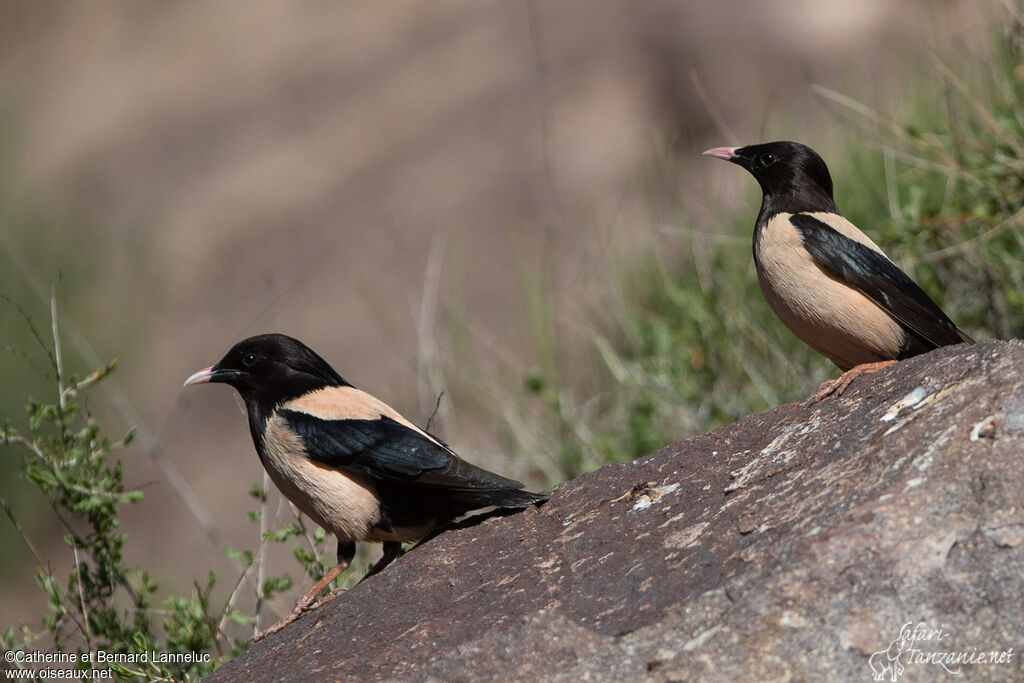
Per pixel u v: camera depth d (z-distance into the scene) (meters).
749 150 9.46
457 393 14.09
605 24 20.92
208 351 19.70
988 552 5.38
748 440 7.26
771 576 5.49
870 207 13.51
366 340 18.16
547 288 15.77
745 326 12.83
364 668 5.98
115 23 27.03
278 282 20.11
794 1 19.61
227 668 6.71
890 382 6.93
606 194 18.28
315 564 9.04
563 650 5.64
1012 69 12.92
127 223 22.56
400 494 7.83
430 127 21.20
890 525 5.50
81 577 9.04
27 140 24.73
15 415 18.73
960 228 11.67
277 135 22.92
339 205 20.67
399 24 23.70
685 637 5.47
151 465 18.31
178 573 16.08
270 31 25.06
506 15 22.58
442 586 6.70
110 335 20.36
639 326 13.96
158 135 24.11
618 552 6.28
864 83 17.33
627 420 12.87
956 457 5.73
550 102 20.38
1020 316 11.48
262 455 8.15
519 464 12.58
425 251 19.12
